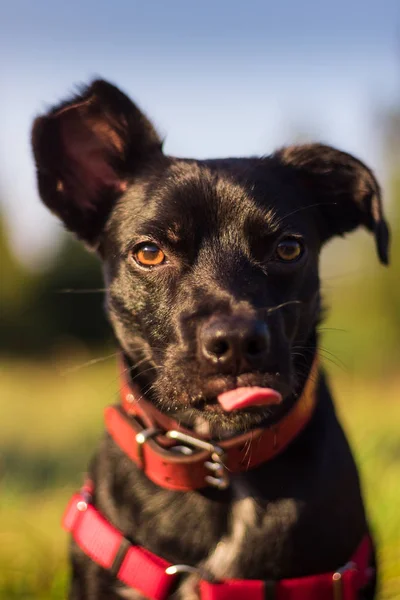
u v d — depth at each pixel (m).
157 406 0.51
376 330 3.06
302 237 0.52
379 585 0.58
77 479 0.93
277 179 0.55
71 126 0.57
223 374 0.46
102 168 0.57
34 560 0.64
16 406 1.72
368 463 0.77
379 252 0.55
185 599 0.48
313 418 0.50
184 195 0.52
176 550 0.49
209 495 0.49
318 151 0.57
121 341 0.53
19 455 1.12
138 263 0.52
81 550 0.50
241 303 0.48
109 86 0.56
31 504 0.81
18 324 3.35
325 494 0.49
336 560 0.49
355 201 0.58
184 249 0.51
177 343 0.49
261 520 0.49
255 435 0.48
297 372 0.50
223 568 0.49
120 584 0.49
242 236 0.51
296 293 0.51
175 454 0.49
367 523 0.52
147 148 0.57
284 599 0.48
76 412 1.39
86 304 3.30
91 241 0.57
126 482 0.50
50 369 2.66
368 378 2.17
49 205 0.56
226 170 0.54
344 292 3.20
